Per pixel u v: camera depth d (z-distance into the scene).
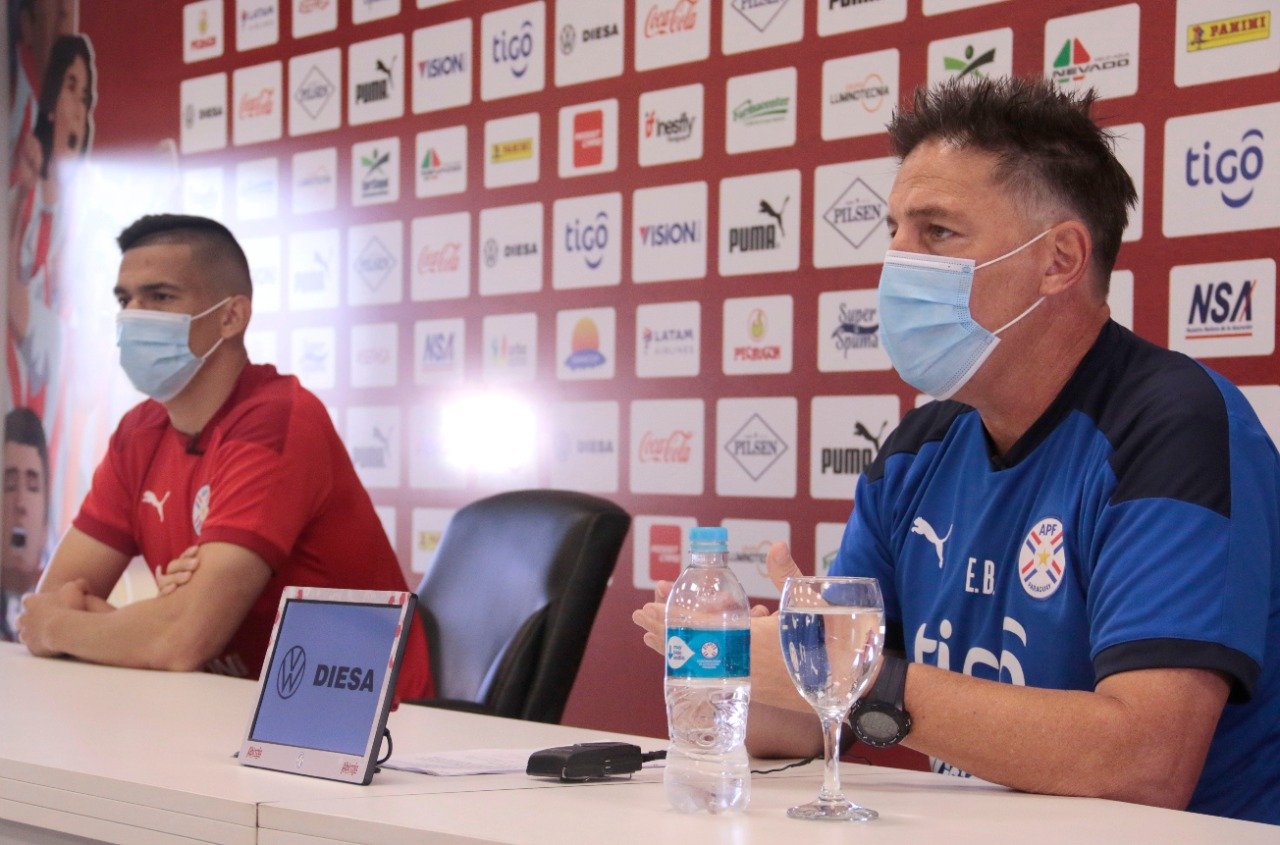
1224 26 2.33
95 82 4.57
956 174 1.59
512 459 3.45
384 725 1.23
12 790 1.31
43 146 4.75
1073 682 1.50
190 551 2.32
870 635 1.08
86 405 4.50
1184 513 1.36
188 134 4.27
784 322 2.94
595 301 3.28
